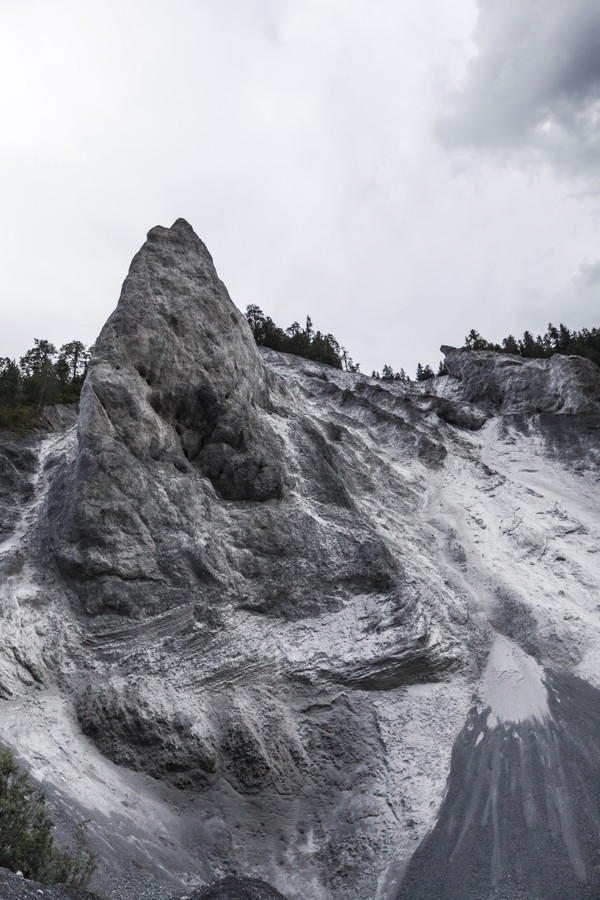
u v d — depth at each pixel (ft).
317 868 66.28
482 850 63.21
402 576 98.12
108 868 54.29
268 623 89.97
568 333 268.82
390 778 74.74
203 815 69.10
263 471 106.11
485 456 160.15
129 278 116.78
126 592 85.35
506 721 80.84
